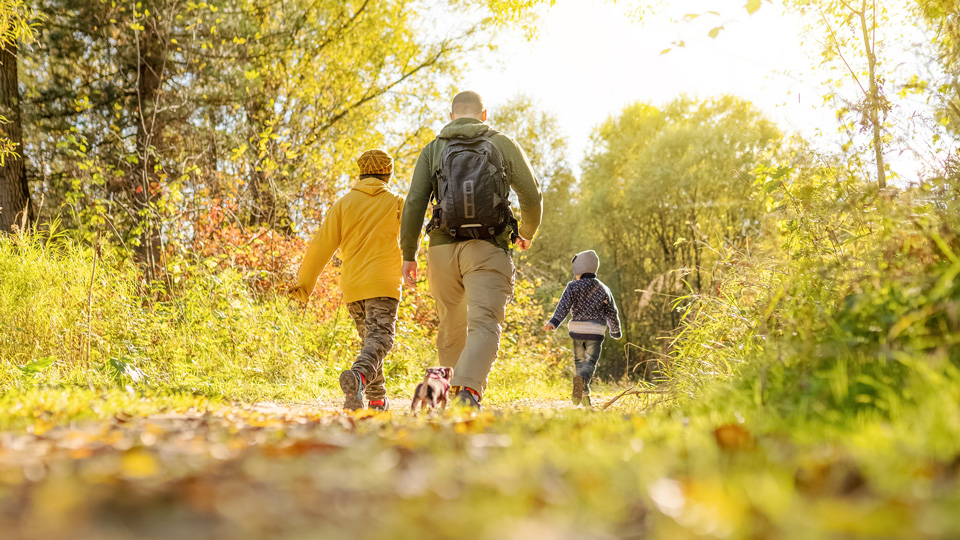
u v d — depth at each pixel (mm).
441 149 4211
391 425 2648
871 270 2752
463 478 1376
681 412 2980
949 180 3076
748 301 4000
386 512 1091
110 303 6789
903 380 2109
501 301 4082
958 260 2275
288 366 7055
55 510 1068
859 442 1528
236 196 12344
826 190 3785
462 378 3842
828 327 2678
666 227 28250
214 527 1017
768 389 2578
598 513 1092
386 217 4812
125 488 1216
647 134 34312
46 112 13391
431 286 4270
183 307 7297
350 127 17250
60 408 2756
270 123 12734
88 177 11930
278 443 1894
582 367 7332
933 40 3732
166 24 13883
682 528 991
